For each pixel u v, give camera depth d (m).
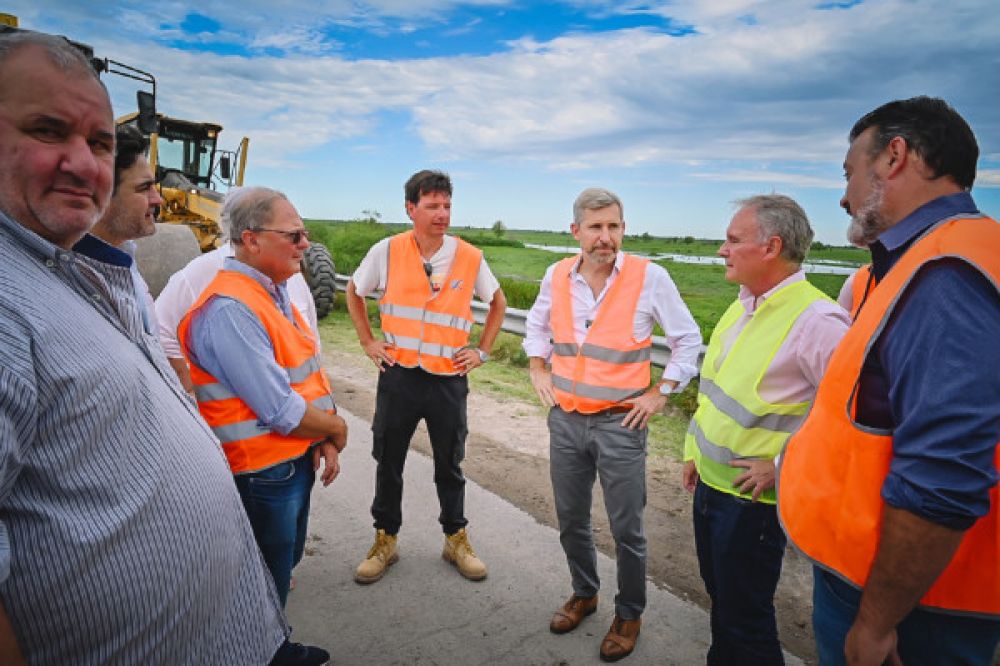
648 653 2.42
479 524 3.36
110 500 1.13
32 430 1.00
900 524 1.16
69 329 1.08
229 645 1.47
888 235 1.34
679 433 4.74
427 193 2.83
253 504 2.00
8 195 1.10
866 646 1.25
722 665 2.08
